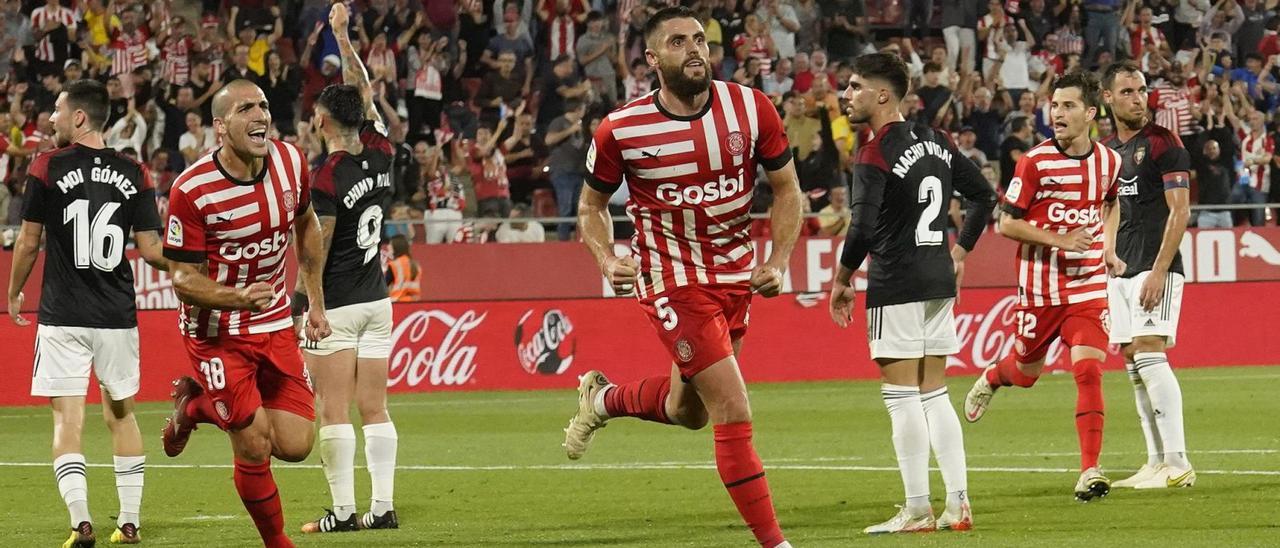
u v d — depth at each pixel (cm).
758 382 6512
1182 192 2980
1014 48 8212
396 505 3030
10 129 7106
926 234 2400
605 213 2081
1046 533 2352
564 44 7950
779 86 7800
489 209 7244
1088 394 2823
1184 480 2978
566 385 6388
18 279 2556
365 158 2692
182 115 7344
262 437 2216
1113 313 3111
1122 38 8550
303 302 2664
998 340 6625
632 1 7994
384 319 2723
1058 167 2866
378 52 7481
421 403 5809
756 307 6562
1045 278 2931
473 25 7925
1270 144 7856
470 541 2464
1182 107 7725
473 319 6306
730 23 8000
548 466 3741
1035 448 3912
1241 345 6800
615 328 6450
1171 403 2997
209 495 3241
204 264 2217
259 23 7719
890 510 2777
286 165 2262
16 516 2931
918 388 2456
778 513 2770
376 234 2725
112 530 2706
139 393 6031
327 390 2670
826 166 7194
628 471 3588
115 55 7581
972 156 7625
